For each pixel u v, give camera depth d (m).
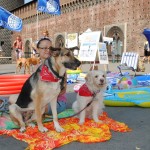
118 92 2.79
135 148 1.36
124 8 12.09
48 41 1.85
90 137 1.46
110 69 6.79
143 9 11.30
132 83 3.32
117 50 12.44
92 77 1.69
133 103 2.36
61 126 1.65
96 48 4.59
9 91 1.83
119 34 12.34
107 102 2.39
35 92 1.53
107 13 12.93
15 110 1.57
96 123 1.69
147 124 1.80
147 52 9.80
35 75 1.56
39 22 17.88
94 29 13.62
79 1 14.45
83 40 4.82
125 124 1.78
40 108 1.54
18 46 6.04
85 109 1.74
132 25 11.76
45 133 1.52
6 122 1.69
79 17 14.55
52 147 1.33
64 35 15.52
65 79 1.82
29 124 1.65
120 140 1.48
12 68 8.36
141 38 11.35
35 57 5.15
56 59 1.49
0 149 1.36
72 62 1.49
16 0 21.12
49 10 5.85
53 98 1.57
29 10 18.86
